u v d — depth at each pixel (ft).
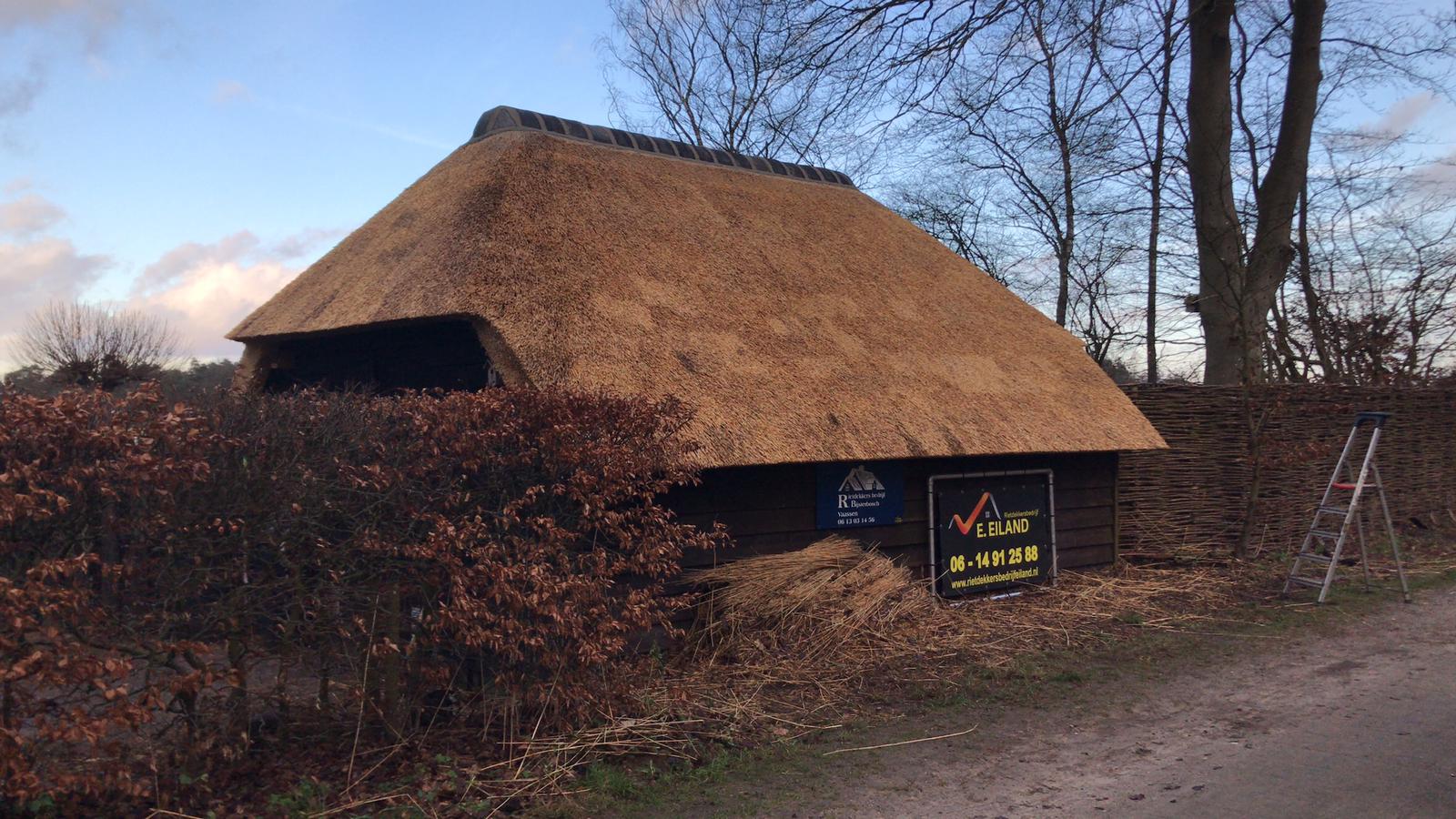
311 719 17.28
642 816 15.70
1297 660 25.11
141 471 13.26
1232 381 46.78
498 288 23.91
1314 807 15.60
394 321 24.52
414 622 17.75
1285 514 41.01
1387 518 33.06
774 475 27.12
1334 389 42.98
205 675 14.24
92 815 14.47
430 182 31.81
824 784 17.13
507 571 16.74
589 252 27.27
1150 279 66.08
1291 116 46.80
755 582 25.09
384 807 15.53
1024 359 35.32
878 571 27.78
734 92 86.43
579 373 22.86
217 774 15.96
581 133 33.50
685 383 24.77
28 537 13.10
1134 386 38.99
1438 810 15.34
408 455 16.88
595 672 19.72
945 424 29.43
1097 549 36.11
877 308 33.04
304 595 15.87
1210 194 46.98
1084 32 37.96
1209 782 16.88
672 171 34.73
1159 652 26.18
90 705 14.19
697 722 19.95
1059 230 71.67
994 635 27.76
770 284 31.04
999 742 19.33
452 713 18.78
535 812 15.74
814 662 24.23
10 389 13.56
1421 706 20.83
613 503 19.49
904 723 20.53
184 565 14.47
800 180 39.96
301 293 30.07
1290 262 48.37
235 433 15.01
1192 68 47.09
